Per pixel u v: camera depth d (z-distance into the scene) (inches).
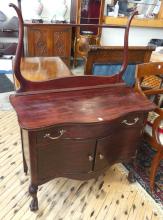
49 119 44.9
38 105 49.4
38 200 59.4
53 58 99.3
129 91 60.1
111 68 78.8
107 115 48.4
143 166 73.3
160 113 54.6
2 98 109.4
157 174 70.7
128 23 56.3
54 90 55.2
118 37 181.6
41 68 83.0
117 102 54.2
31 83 52.5
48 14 155.9
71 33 147.9
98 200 60.8
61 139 48.4
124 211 58.3
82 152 51.9
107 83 61.1
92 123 45.9
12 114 97.1
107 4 164.2
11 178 65.2
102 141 52.2
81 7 149.0
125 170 71.1
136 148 62.0
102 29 170.1
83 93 56.5
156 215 57.8
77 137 49.0
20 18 45.6
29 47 139.9
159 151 59.5
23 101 50.3
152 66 68.5
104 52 73.9
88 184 65.6
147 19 167.9
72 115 47.1
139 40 189.5
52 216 55.6
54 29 140.2
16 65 49.0
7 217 54.6
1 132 84.7
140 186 65.8
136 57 81.0
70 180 66.4
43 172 51.3
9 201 58.5
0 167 68.8
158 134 59.1
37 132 44.3
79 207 58.4
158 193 64.0
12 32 144.3
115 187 65.1
